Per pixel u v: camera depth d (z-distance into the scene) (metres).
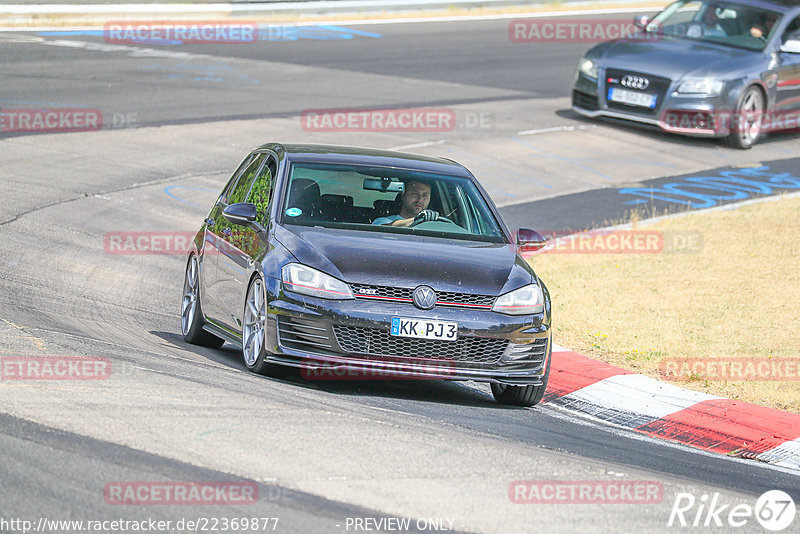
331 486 18.62
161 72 79.38
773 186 61.62
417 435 22.55
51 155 57.91
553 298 41.31
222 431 20.83
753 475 24.66
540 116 75.19
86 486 17.50
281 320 26.48
